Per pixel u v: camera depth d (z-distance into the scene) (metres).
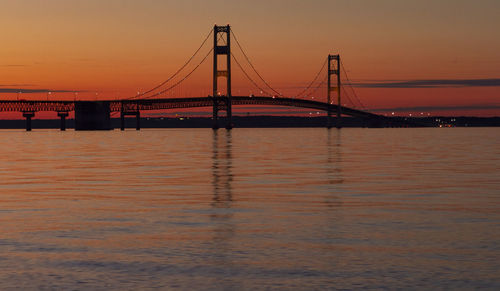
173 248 20.75
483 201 32.81
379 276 17.25
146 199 34.19
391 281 16.77
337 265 18.42
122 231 23.83
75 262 18.94
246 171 55.00
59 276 17.44
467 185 41.88
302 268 18.12
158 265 18.56
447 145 125.94
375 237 22.36
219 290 16.20
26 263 18.83
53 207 30.84
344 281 16.83
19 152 96.25
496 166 61.44
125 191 38.53
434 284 16.47
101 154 89.12
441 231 23.48
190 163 66.94
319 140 165.88
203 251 20.30
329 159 74.31
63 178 48.38
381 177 48.41
